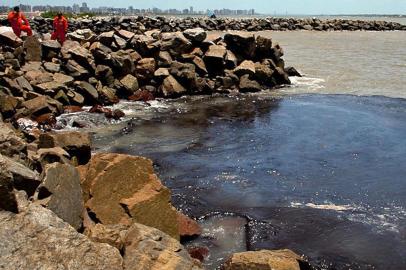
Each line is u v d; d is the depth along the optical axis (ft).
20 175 22.99
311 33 220.43
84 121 56.29
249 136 51.80
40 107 55.42
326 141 49.65
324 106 66.74
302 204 34.01
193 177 39.32
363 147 47.55
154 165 42.16
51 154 30.60
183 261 20.24
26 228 18.92
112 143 48.98
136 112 63.57
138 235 21.38
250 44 86.38
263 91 80.07
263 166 42.09
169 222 27.99
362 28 258.37
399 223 30.94
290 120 58.80
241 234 29.55
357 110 63.82
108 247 19.57
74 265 18.26
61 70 68.44
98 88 68.08
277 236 29.27
